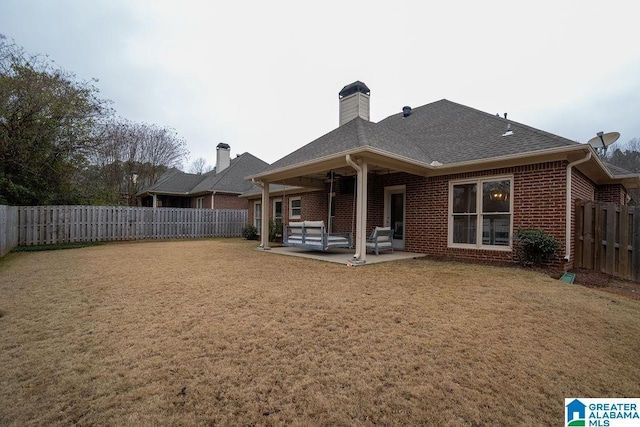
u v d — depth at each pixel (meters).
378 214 10.66
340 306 4.16
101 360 2.74
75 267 7.00
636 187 11.40
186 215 16.59
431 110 12.46
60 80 12.88
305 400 2.20
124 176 23.47
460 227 8.55
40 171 12.64
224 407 2.12
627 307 4.22
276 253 9.70
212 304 4.26
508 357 2.82
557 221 6.83
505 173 7.65
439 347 3.00
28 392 2.28
